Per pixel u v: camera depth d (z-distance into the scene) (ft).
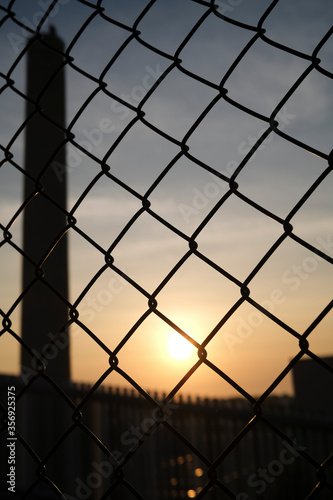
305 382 34.73
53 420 23.03
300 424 21.59
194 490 21.43
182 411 22.31
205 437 22.02
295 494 20.80
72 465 22.39
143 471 22.11
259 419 3.75
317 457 21.48
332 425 21.03
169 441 22.13
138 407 22.26
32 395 23.39
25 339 26.96
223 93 4.43
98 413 23.15
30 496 20.99
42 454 22.63
